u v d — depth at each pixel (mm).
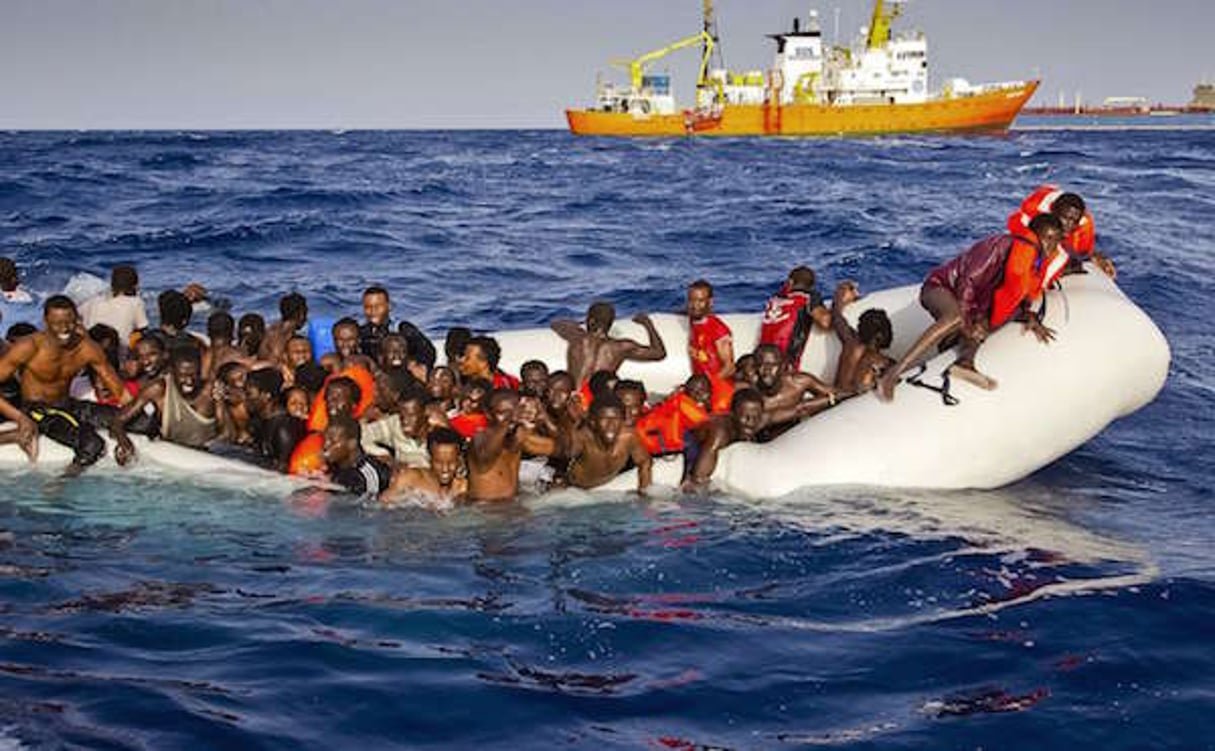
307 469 7316
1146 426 8836
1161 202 26484
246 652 4789
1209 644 4910
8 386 7746
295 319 8969
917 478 7324
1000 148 64938
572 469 7285
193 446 7836
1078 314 7699
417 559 6016
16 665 4621
